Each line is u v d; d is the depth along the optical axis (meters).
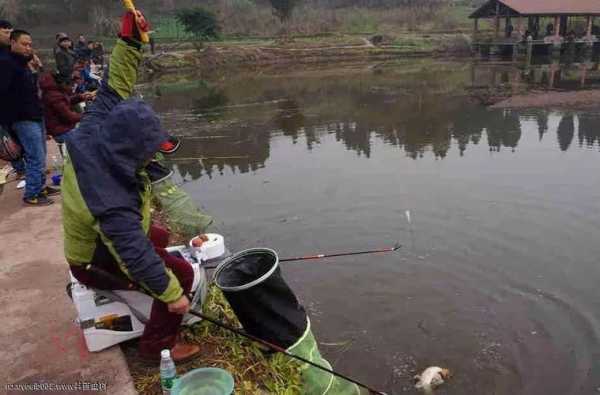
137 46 3.42
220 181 9.35
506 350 4.61
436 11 43.94
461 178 8.97
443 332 4.89
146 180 2.91
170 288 2.69
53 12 41.00
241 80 25.95
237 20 40.25
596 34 35.25
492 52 34.34
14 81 5.55
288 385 3.41
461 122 13.68
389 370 4.41
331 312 5.24
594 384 4.16
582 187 8.32
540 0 33.50
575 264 5.97
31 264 4.56
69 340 3.55
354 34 39.47
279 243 6.74
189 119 15.52
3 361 3.37
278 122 14.62
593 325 4.89
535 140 11.45
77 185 2.59
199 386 2.98
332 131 13.20
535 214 7.34
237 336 3.69
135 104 2.71
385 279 5.79
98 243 2.87
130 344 3.59
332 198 8.24
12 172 7.24
